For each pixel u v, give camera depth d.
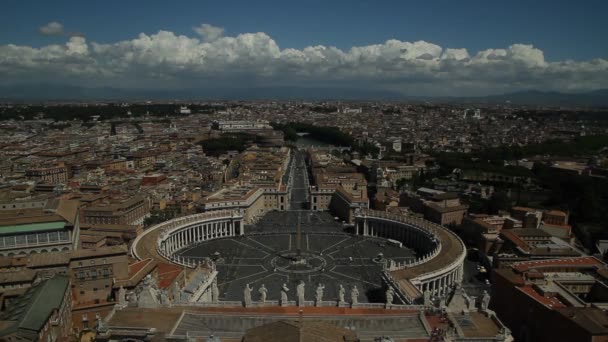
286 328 84.06
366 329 99.94
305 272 199.12
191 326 98.62
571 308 125.25
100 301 141.12
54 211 191.00
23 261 142.62
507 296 152.12
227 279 190.00
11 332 103.12
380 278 192.75
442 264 184.12
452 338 92.75
